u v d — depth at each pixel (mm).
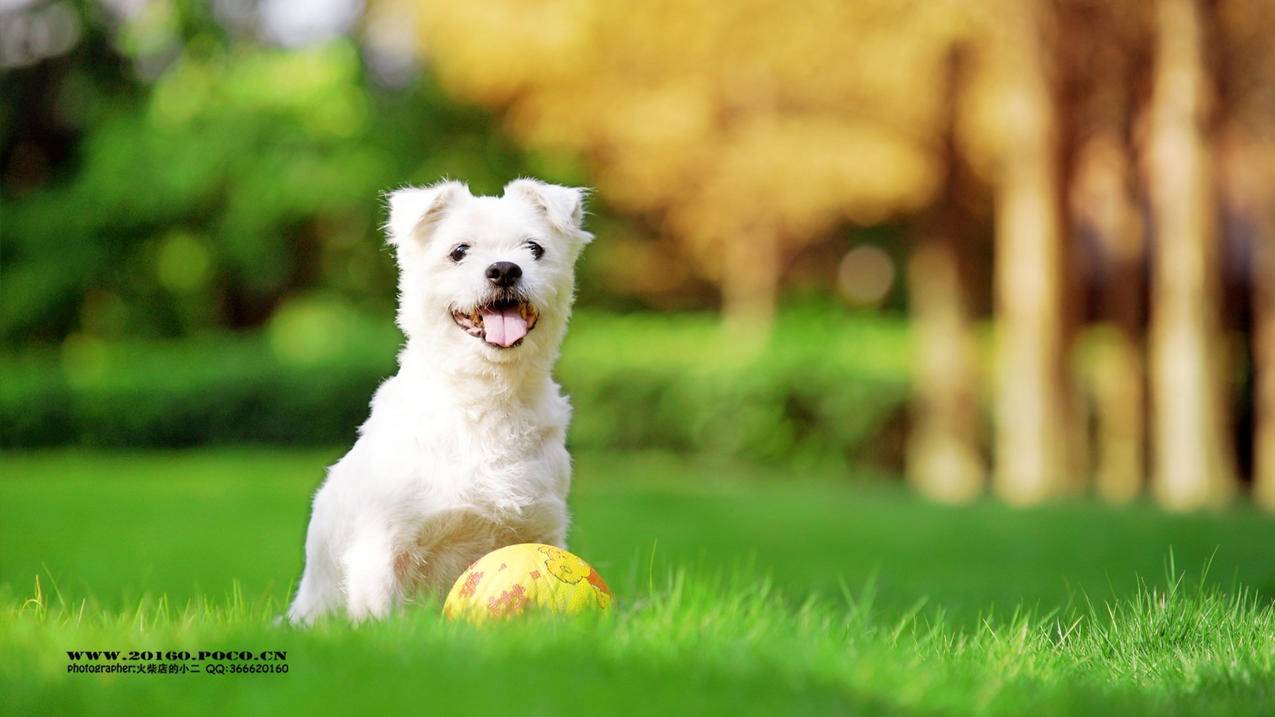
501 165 23938
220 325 26719
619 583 5629
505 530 4582
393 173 23703
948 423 17062
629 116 16500
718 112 16516
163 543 10594
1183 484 14508
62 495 14062
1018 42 14258
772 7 14562
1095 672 4336
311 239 26062
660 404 18781
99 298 26094
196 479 15922
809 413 18438
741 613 4551
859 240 23453
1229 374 17891
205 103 24562
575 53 16000
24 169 27266
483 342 4551
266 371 20500
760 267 20562
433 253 4797
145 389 20641
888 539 10500
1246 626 4707
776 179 15891
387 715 3078
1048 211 14820
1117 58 14969
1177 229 14578
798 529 11234
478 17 16281
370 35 23891
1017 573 8422
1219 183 15188
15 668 3514
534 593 4090
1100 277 19625
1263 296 16734
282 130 23953
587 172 22891
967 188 16875
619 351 19172
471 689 3230
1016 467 15188
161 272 25797
